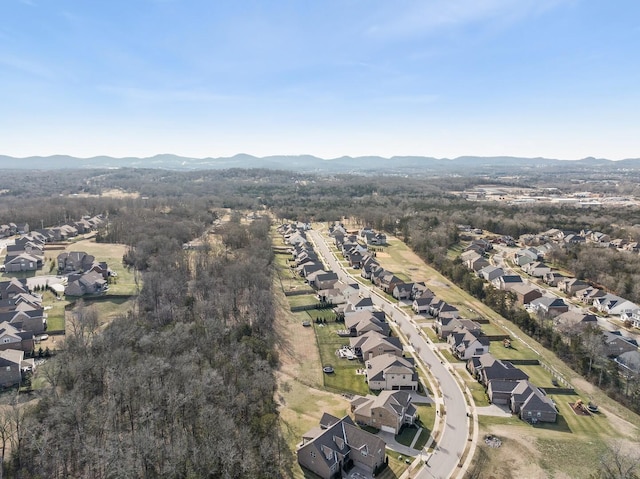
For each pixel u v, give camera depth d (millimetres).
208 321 91062
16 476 54375
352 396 78688
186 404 62750
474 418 73500
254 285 117312
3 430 57844
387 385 81562
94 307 113000
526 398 75250
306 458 59781
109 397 67062
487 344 97188
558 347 98188
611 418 75625
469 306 126250
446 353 97375
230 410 63219
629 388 83062
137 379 66375
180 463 53312
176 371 69062
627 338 103688
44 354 89875
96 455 53812
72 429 58906
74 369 71562
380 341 92625
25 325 99438
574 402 80188
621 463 60375
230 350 81188
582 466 62188
